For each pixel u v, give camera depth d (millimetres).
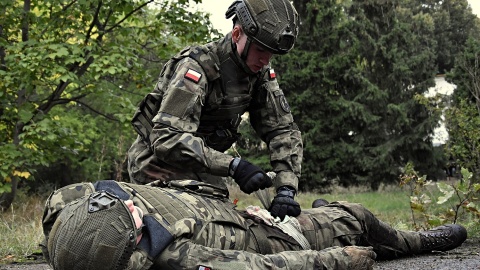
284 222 3197
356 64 21859
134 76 11328
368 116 20969
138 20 11781
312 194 20125
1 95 10312
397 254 3857
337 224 3459
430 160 20797
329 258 2805
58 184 18922
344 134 21656
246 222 3008
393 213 9680
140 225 2449
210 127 3420
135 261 2461
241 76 3367
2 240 6031
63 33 11234
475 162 11367
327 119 21531
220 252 2570
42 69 9781
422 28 31594
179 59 3324
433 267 3549
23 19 11055
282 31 3205
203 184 3023
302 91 21719
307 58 21562
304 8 22000
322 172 21297
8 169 10180
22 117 10211
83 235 2293
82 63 10492
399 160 21188
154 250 2498
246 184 3041
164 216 2613
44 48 9852
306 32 21953
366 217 3604
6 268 4762
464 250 4332
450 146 13031
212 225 2793
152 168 3305
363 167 20797
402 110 20766
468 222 5547
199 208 2795
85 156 17594
